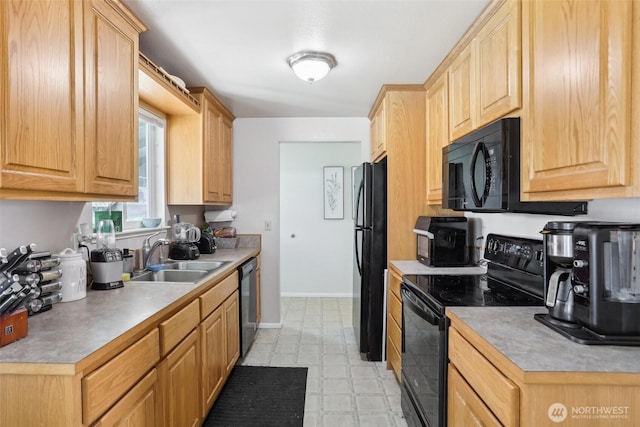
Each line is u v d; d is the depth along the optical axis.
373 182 2.92
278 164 3.77
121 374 1.13
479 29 1.76
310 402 2.33
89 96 1.33
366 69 2.43
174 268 2.66
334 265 5.08
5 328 1.03
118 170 1.53
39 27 1.10
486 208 1.55
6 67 0.98
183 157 2.82
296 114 3.62
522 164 1.40
